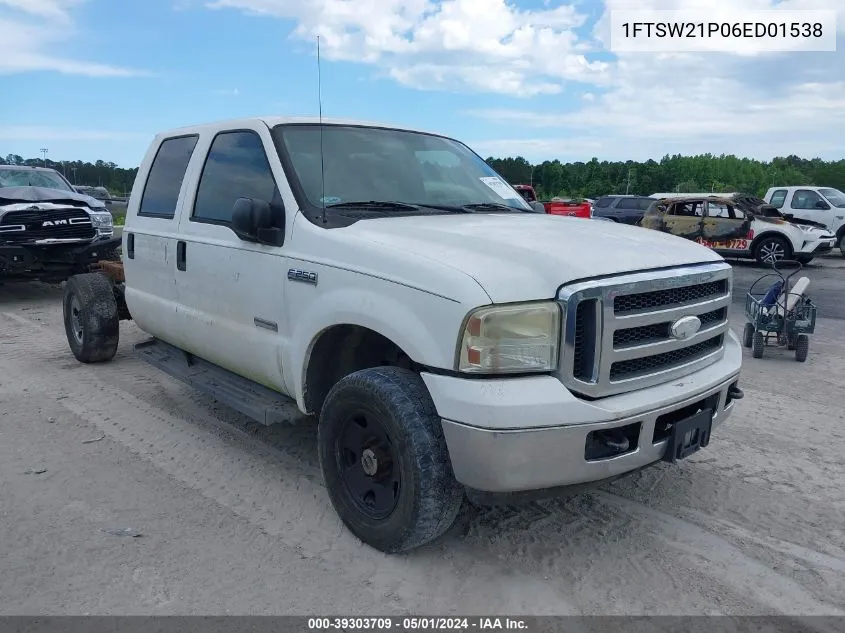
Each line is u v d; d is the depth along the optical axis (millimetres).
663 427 3098
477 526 3482
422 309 2857
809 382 6406
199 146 4613
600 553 3250
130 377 6039
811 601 2902
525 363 2715
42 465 4125
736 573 3100
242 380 4375
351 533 3352
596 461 2803
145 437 4625
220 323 4211
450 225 3447
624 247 3113
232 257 4008
